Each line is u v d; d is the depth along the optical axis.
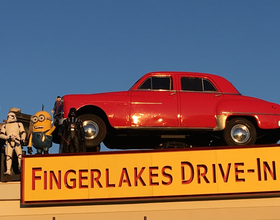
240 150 11.25
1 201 11.38
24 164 11.27
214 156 11.24
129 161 11.26
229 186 11.12
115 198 11.12
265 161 11.19
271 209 11.06
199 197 11.09
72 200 11.12
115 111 12.63
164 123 12.63
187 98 12.85
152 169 11.23
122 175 11.21
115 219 11.09
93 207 11.19
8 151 12.85
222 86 13.19
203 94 12.98
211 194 11.10
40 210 11.22
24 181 11.20
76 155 11.31
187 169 11.21
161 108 12.70
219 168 11.20
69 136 12.03
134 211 11.11
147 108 12.69
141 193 11.13
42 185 11.20
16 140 13.01
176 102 12.77
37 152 13.27
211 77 13.25
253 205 11.10
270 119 12.83
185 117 12.69
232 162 11.21
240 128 12.86
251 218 11.02
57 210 11.20
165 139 14.27
